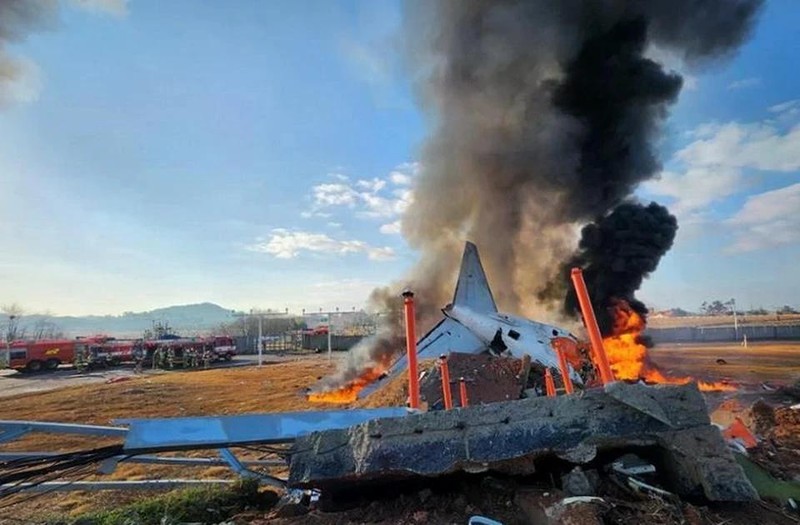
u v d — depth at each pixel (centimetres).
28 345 3300
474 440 354
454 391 830
